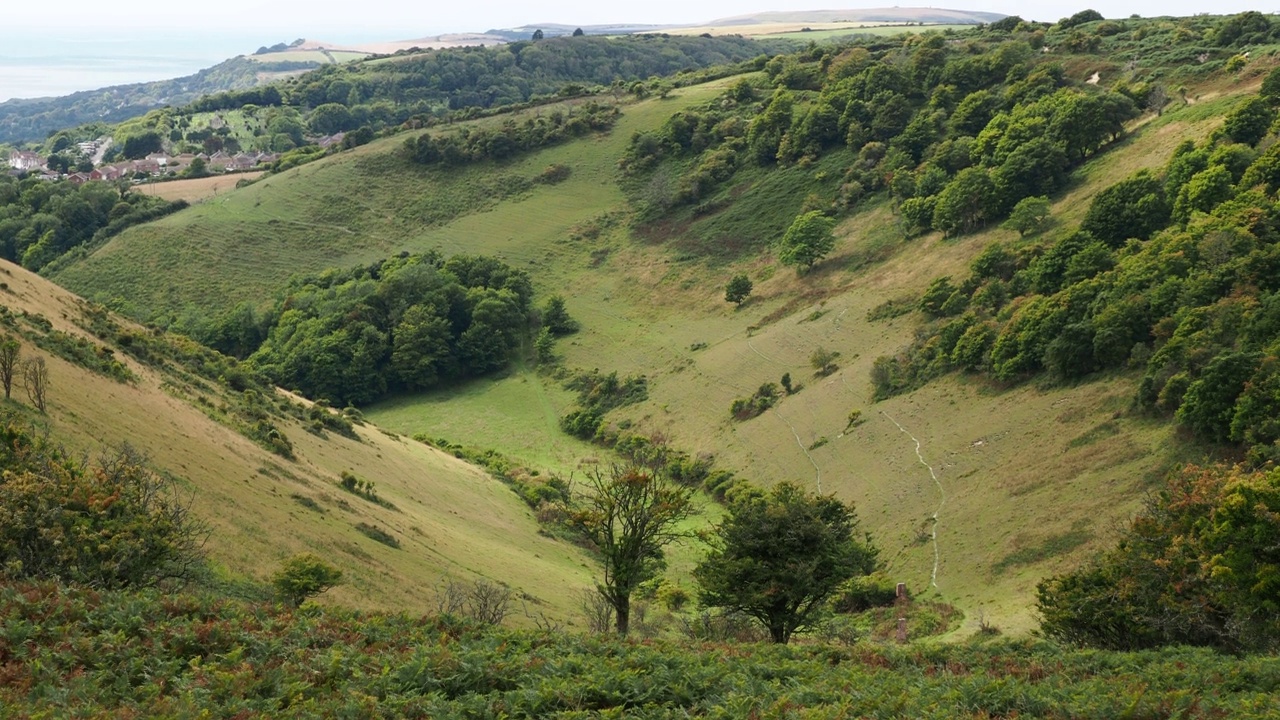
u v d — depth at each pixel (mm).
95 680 16297
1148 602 30344
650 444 90812
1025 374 70750
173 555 26250
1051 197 103812
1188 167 86812
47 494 24047
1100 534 47281
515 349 127062
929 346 81500
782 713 17469
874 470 67812
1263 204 73312
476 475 82000
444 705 16828
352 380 119875
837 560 35500
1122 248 81375
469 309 128875
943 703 18844
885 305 98812
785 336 102750
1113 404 60219
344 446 69500
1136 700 18641
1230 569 27906
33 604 18891
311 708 16438
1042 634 36156
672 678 19625
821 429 78688
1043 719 18312
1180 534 31672
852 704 18453
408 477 69125
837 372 88875
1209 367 51688
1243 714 17938
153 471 39000
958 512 56688
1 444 27047
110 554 23922
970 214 106188
